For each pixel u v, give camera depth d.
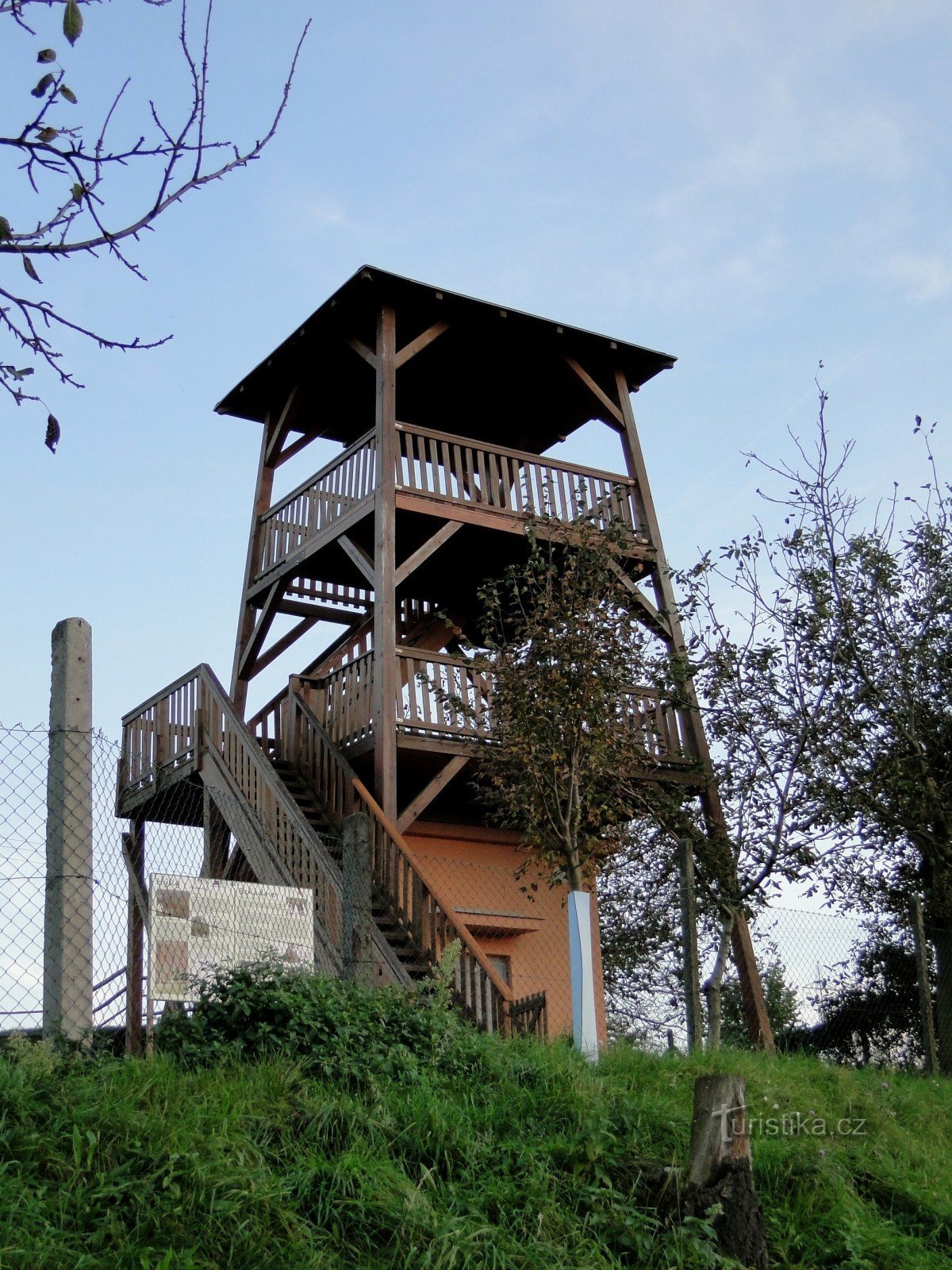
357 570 17.34
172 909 7.84
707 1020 13.48
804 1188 7.08
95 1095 6.12
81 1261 5.02
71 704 7.12
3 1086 6.00
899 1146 8.18
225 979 7.68
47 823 6.95
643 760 14.41
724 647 14.64
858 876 14.45
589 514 14.35
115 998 8.52
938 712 14.41
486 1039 8.22
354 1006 7.84
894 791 14.04
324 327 16.33
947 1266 6.71
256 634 16.88
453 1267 5.62
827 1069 9.84
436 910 12.22
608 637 13.27
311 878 12.05
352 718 15.06
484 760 14.14
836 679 14.31
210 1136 5.98
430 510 15.20
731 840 13.99
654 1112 7.47
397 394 18.12
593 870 13.44
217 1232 5.47
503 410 18.67
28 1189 5.39
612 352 17.22
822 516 14.82
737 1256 6.26
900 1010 12.24
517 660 13.51
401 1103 6.83
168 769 15.77
